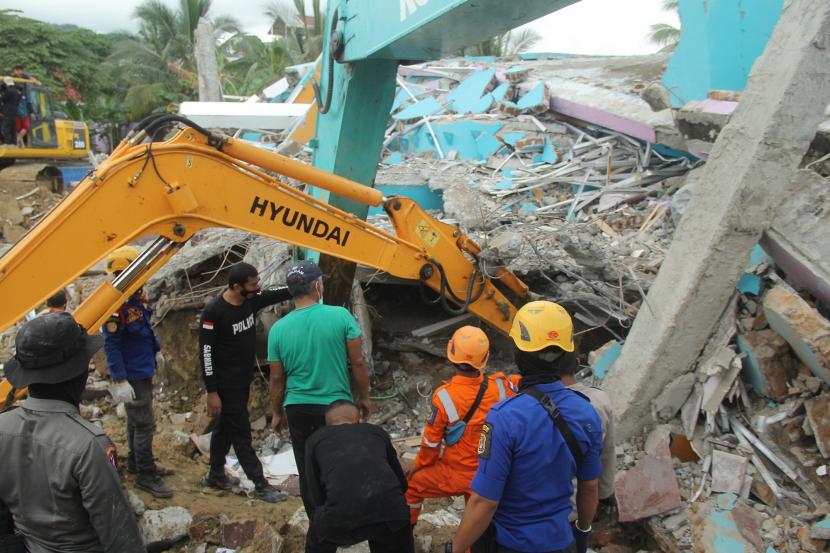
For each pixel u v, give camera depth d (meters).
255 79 31.55
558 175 8.87
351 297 6.36
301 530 4.14
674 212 7.23
